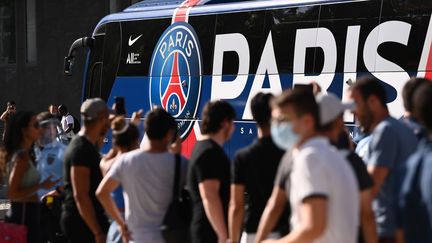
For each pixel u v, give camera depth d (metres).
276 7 11.94
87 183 6.55
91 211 6.52
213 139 5.95
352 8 10.85
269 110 5.62
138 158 5.98
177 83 13.48
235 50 12.50
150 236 5.97
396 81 10.28
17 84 31.73
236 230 5.61
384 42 10.44
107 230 6.83
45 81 30.78
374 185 5.47
